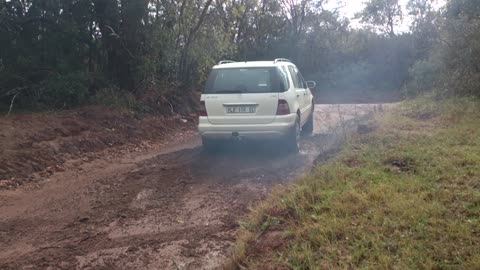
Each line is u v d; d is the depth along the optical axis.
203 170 7.84
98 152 9.70
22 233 5.34
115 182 7.39
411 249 3.74
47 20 14.37
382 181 5.47
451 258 3.59
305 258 3.90
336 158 6.85
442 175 5.46
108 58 15.19
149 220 5.60
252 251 4.31
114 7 14.44
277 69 8.38
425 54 32.12
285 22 33.00
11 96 13.05
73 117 11.32
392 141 7.57
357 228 4.23
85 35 14.99
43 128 9.92
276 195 5.67
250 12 26.56
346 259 3.78
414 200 4.68
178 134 12.66
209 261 4.42
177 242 4.90
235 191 6.56
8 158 7.86
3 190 6.98
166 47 15.41
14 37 14.17
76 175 7.98
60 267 4.43
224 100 8.32
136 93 14.52
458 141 7.20
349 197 5.00
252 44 28.94
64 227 5.48
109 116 11.77
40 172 7.96
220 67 8.58
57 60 14.34
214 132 8.38
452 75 12.82
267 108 8.19
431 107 10.98
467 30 13.13
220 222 5.40
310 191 5.31
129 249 4.78
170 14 15.28
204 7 16.00
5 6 13.88
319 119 13.39
